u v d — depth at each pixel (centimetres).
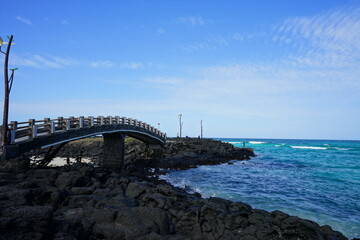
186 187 2309
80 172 1764
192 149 5041
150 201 1398
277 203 1855
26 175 1384
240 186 2448
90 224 902
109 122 2656
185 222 1192
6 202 768
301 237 1052
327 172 3503
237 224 1147
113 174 2053
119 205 1177
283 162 4769
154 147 4431
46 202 1111
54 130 1817
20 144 1511
